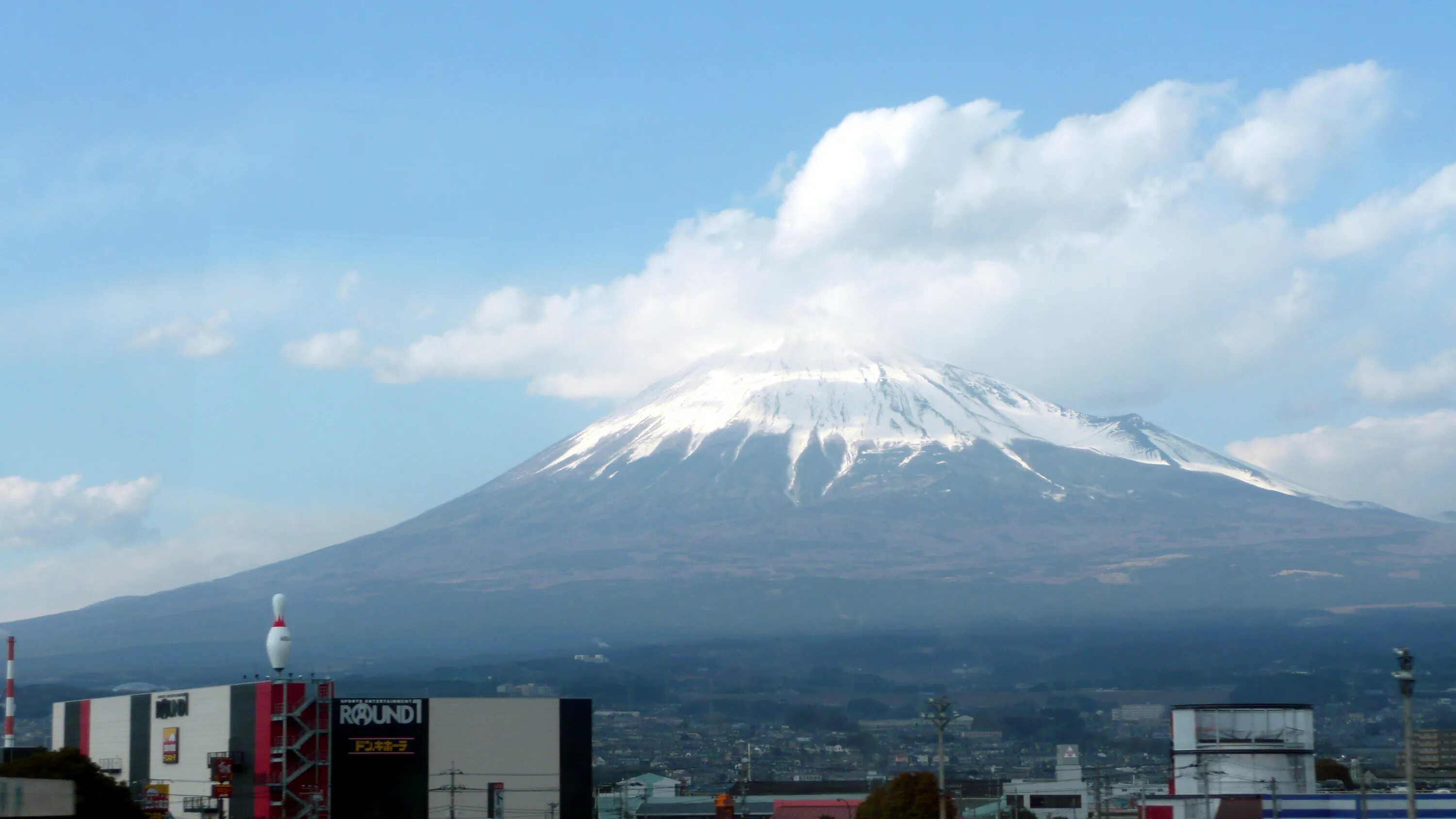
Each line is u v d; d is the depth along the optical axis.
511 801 125.38
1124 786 196.50
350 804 122.44
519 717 126.75
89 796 97.31
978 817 166.25
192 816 128.62
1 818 71.44
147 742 138.62
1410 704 64.56
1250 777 124.88
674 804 190.75
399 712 124.38
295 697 123.81
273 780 121.94
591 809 127.25
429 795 123.81
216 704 129.00
